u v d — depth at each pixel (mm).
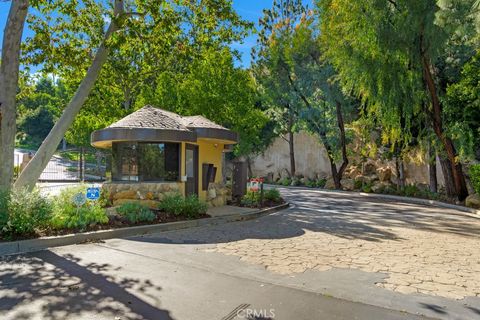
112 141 10961
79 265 5484
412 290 4609
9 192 7297
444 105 16422
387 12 15711
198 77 19609
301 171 33094
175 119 11766
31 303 3969
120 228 7953
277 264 5734
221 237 7891
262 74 30594
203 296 4277
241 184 14125
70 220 7613
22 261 5652
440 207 16266
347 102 25703
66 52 12148
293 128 29766
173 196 10297
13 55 8531
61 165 36312
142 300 4121
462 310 3975
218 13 11352
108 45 10086
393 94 17266
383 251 6832
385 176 24859
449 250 7051
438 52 15484
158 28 10594
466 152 15500
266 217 11445
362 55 17156
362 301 4195
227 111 19953
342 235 8430
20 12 8531
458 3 10758
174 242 7281
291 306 4012
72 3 12109
